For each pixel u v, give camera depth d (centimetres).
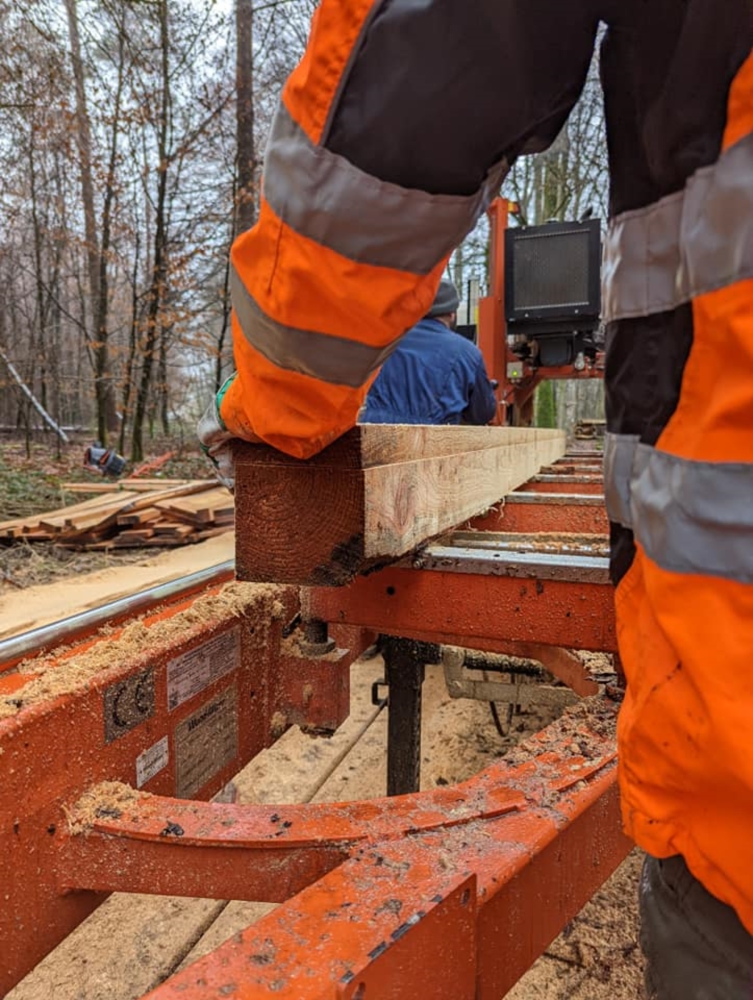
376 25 72
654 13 69
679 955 76
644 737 72
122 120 1074
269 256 85
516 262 516
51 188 1342
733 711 61
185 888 113
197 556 522
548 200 1858
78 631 159
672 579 67
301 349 90
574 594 156
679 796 69
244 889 110
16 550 541
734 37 61
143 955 228
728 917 71
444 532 201
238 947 76
